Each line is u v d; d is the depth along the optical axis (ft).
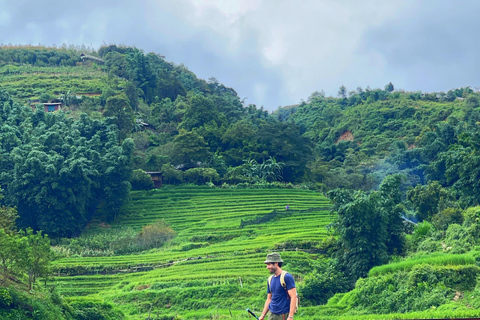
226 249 213.05
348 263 155.43
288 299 42.75
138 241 239.50
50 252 115.75
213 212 277.85
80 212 260.42
